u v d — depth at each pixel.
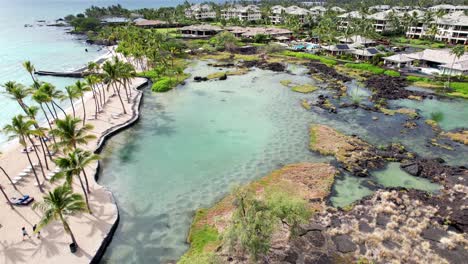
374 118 78.06
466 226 41.06
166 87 101.44
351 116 79.69
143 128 73.56
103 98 91.12
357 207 45.34
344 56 138.75
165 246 39.53
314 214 43.66
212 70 125.88
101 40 191.50
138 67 129.62
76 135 48.38
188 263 32.91
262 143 65.94
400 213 44.06
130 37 143.88
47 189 48.81
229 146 64.69
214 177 54.09
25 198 45.50
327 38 151.88
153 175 54.81
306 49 158.88
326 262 35.81
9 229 40.31
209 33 196.88
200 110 84.12
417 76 110.38
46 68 129.12
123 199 48.47
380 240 38.97
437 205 45.66
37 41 194.62
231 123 75.81
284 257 36.34
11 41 192.38
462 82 102.00
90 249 37.50
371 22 174.25
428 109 84.12
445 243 38.44
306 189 49.81
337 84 105.19
